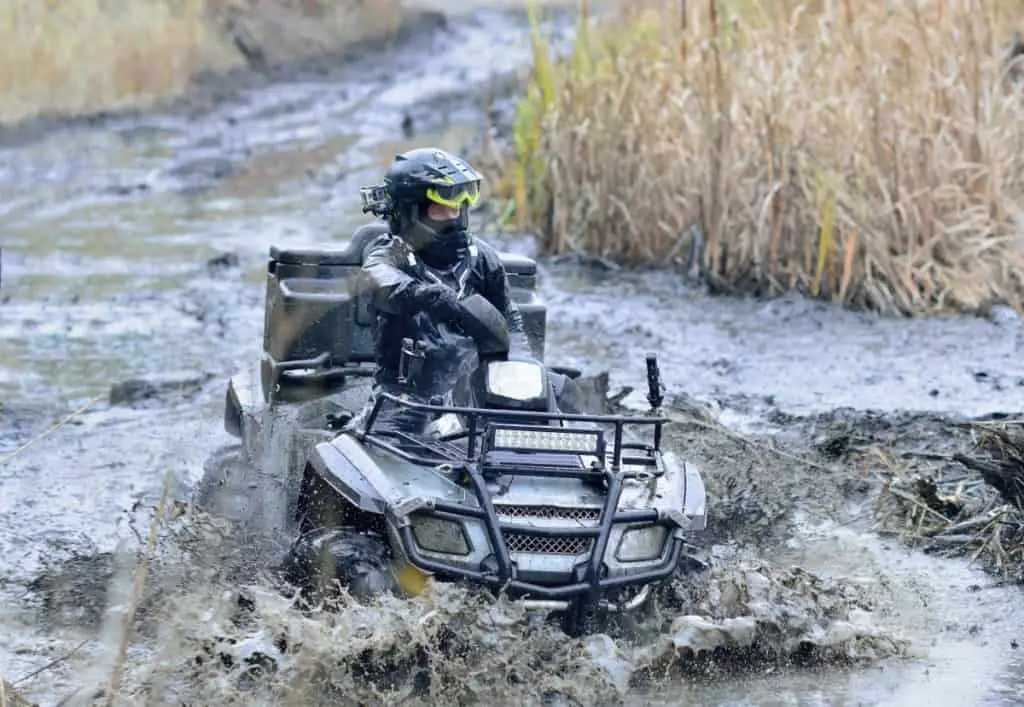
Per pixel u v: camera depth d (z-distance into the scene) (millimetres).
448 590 8195
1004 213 16844
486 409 8852
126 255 20438
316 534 8953
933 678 8406
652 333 16359
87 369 14953
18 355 15430
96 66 35375
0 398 13930
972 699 8102
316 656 7969
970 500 11250
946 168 16812
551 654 8180
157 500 11094
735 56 18219
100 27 37094
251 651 8062
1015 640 9016
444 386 9547
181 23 39562
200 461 11969
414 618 8117
